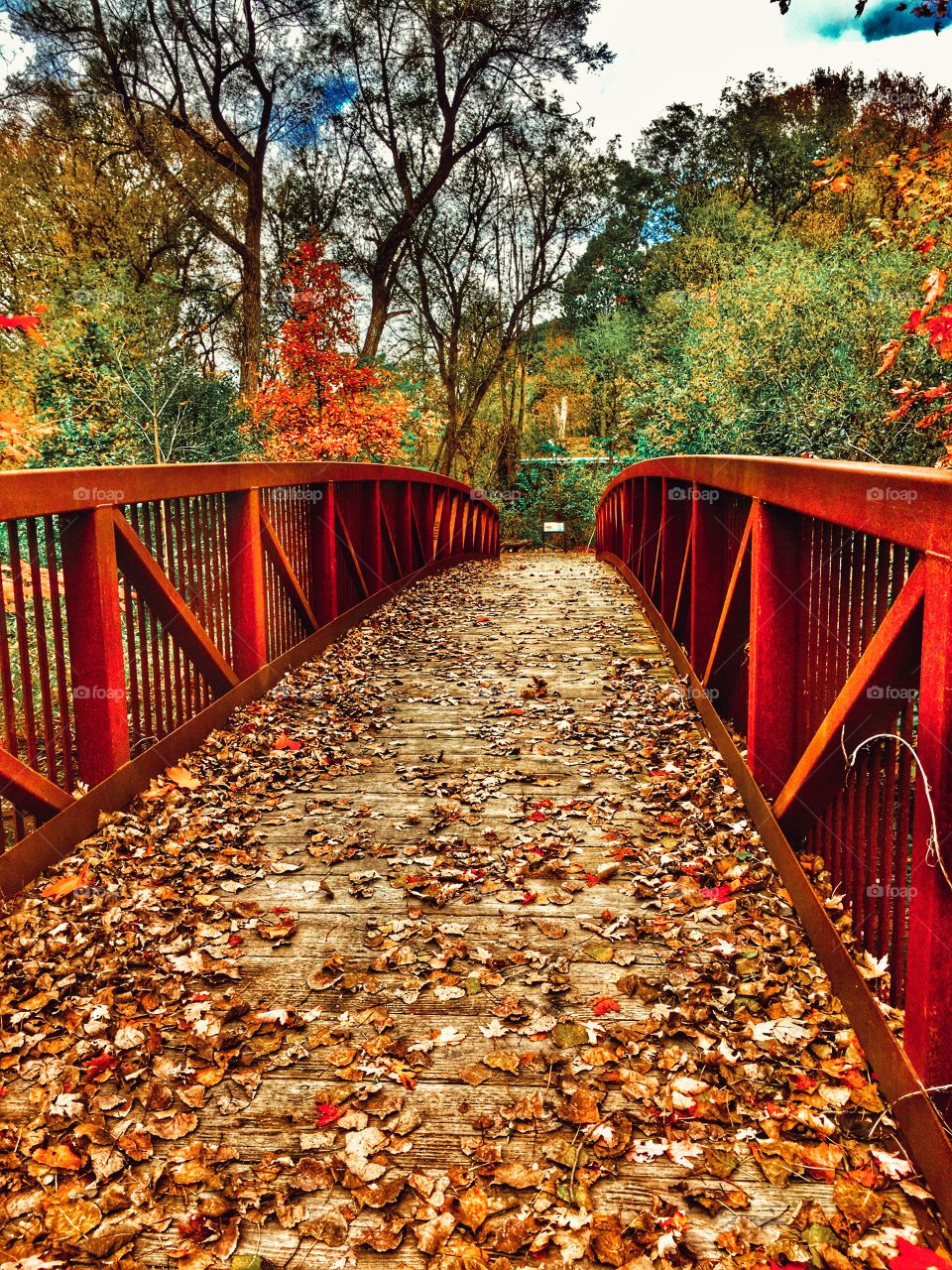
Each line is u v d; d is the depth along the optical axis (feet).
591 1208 6.35
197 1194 6.61
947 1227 5.92
